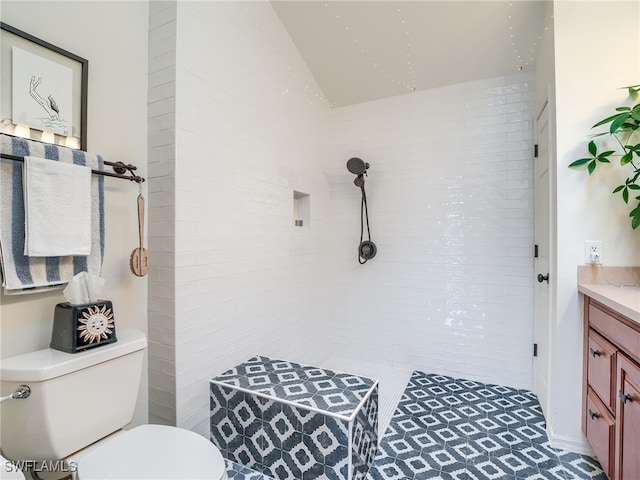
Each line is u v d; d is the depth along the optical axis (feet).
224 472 3.26
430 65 7.69
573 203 5.19
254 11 6.48
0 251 3.50
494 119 7.80
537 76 6.97
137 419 5.09
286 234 7.57
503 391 7.50
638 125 4.77
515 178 7.63
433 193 8.43
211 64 5.51
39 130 4.03
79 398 3.64
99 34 4.65
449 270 8.31
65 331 3.77
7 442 3.47
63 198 3.88
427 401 7.07
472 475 4.86
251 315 6.43
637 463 3.56
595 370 4.76
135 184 5.10
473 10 6.27
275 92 7.14
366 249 9.05
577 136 5.16
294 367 5.88
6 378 3.37
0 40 3.73
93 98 4.60
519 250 7.62
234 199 6.00
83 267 4.20
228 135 5.87
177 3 4.94
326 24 7.13
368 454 4.96
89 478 3.04
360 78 8.39
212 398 5.32
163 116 5.01
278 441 4.74
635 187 4.80
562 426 5.43
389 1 6.36
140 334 4.42
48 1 4.13
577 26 5.18
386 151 8.95
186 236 5.05
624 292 4.46
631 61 4.99
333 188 9.62
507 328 7.78
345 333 9.55
